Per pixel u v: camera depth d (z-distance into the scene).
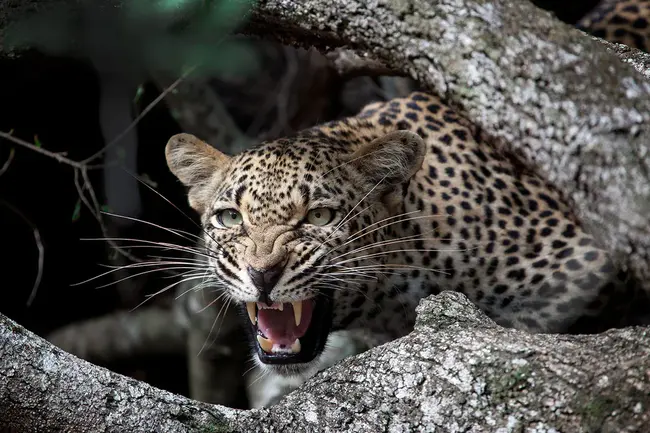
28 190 13.91
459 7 7.42
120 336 13.95
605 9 11.48
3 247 14.17
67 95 13.19
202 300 12.36
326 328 9.19
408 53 7.77
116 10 9.03
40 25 9.21
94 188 13.76
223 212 9.02
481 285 9.27
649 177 6.52
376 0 7.91
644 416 5.81
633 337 6.12
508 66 7.13
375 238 9.03
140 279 14.11
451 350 6.43
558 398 6.02
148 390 6.87
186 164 9.53
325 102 14.48
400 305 9.41
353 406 6.57
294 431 6.68
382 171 9.05
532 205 9.45
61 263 14.38
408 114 10.10
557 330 9.24
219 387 12.69
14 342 6.86
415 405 6.38
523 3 7.25
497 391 6.18
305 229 8.67
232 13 8.31
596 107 6.78
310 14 8.45
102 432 6.71
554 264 9.14
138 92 10.67
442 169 9.57
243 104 15.35
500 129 7.21
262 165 8.91
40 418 6.77
